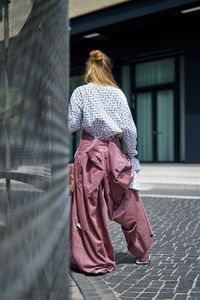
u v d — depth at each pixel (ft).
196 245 18.54
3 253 5.03
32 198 6.39
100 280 13.61
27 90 6.82
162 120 56.34
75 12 55.21
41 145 7.20
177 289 12.82
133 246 15.20
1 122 6.20
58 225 8.32
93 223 14.08
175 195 36.11
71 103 14.30
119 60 59.31
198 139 51.90
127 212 14.48
